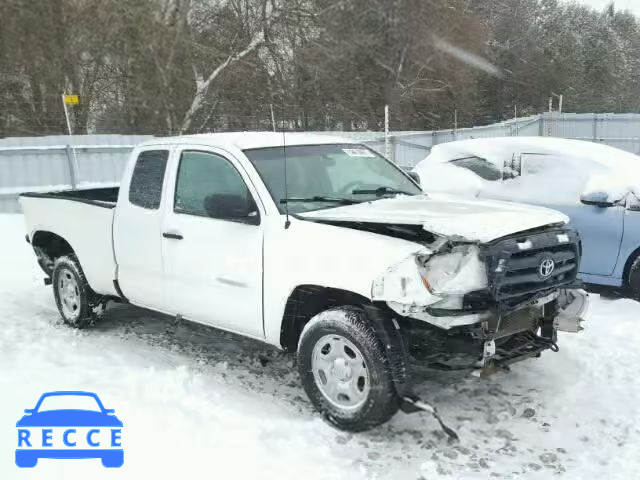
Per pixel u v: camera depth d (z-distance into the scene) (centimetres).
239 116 2761
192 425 392
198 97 2730
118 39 2556
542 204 721
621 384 472
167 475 338
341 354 397
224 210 438
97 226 571
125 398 426
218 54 2850
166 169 514
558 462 371
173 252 495
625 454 379
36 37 2338
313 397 411
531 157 763
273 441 381
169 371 477
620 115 3341
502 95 4841
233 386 466
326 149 517
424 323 372
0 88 2330
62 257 623
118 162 1512
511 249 378
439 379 481
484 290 374
